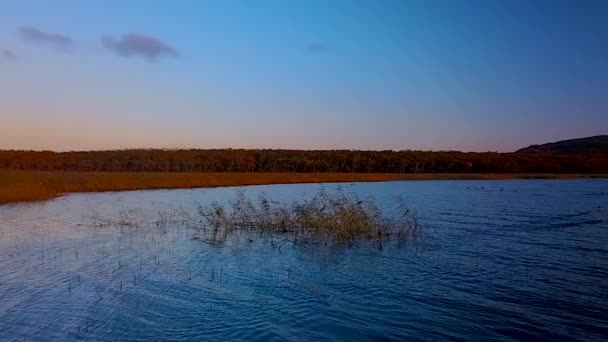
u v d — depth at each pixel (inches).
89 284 541.0
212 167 4033.0
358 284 550.0
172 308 458.9
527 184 2684.5
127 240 836.0
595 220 1101.7
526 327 417.4
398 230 928.3
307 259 686.5
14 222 1048.2
